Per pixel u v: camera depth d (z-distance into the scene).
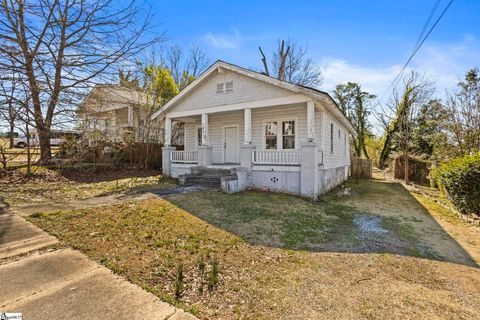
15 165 9.36
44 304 2.01
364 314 2.16
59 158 10.13
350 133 17.70
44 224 3.98
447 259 3.54
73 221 4.20
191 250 3.38
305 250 3.66
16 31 8.48
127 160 12.55
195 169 9.52
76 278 2.46
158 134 16.23
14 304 1.99
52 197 6.17
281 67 22.27
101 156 11.22
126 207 5.23
